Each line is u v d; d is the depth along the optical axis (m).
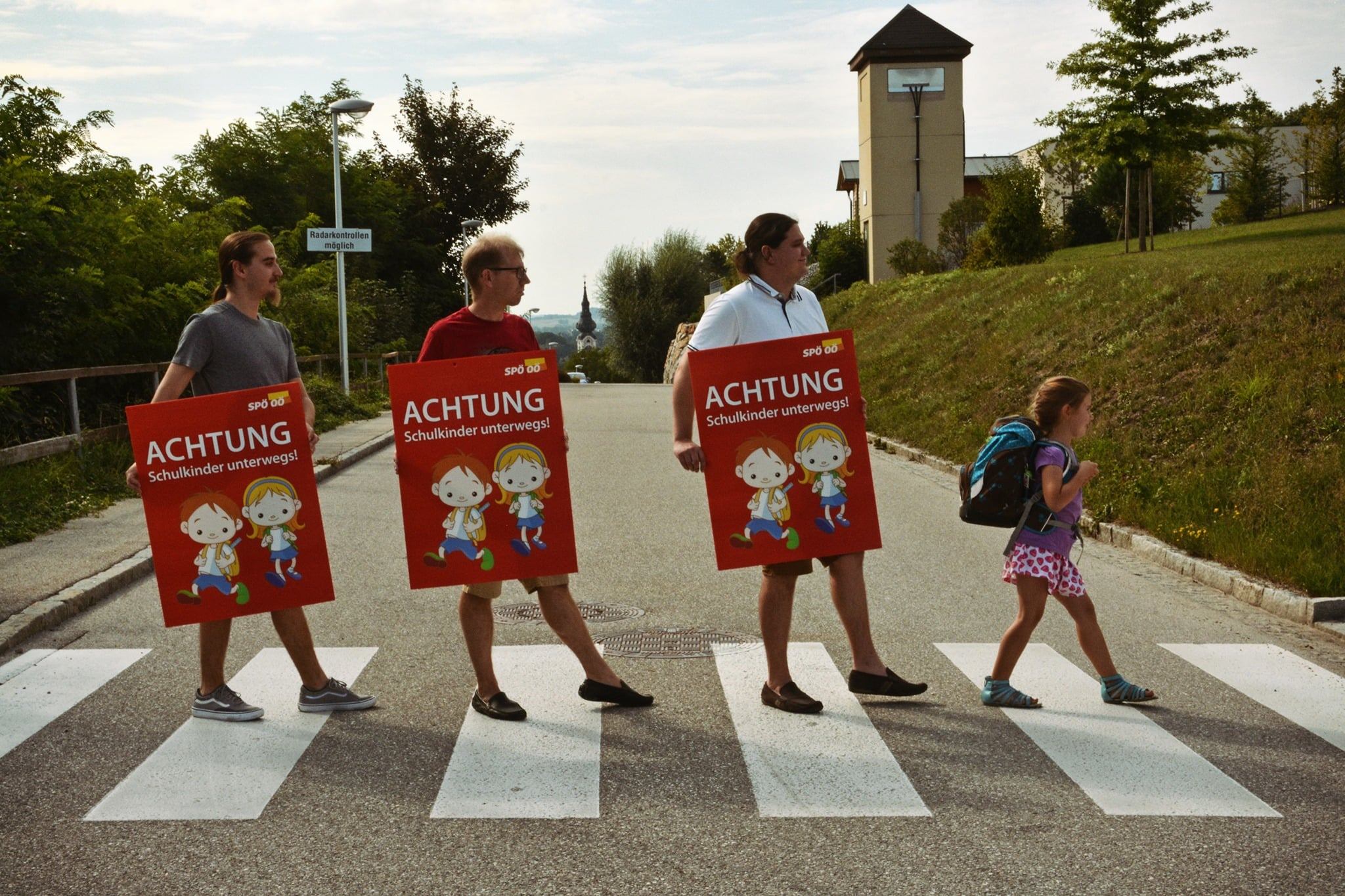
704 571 8.85
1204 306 14.98
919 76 44.78
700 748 5.00
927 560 9.28
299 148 42.50
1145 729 5.28
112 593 8.00
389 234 46.19
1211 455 11.07
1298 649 6.77
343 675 6.11
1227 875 3.80
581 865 3.87
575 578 8.62
